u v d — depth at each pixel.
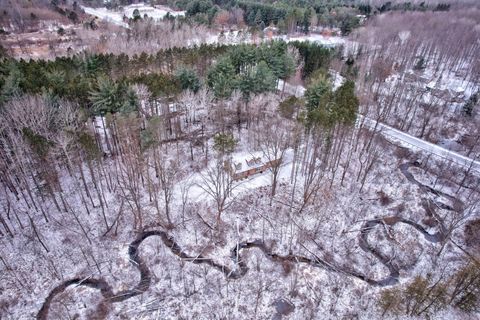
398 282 41.72
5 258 40.88
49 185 42.81
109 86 52.03
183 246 44.84
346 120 47.91
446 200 54.12
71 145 43.56
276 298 39.09
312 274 41.84
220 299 38.59
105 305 37.50
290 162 58.59
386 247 46.22
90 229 45.66
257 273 41.84
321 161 56.53
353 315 37.47
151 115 60.31
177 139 58.22
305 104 59.56
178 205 49.75
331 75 82.88
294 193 52.69
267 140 55.03
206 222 47.66
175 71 66.06
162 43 102.62
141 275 41.25
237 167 53.22
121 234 45.78
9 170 45.50
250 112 63.38
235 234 46.84
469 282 37.81
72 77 62.47
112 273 41.06
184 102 60.47
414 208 52.00
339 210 51.34
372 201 53.28
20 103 46.03
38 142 38.75
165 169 54.50
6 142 43.75
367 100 72.75
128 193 51.12
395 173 59.19
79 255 42.50
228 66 66.62
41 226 45.00
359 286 40.66
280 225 48.41
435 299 36.91
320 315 37.50
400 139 69.00
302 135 57.78
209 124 67.44
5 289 37.91
